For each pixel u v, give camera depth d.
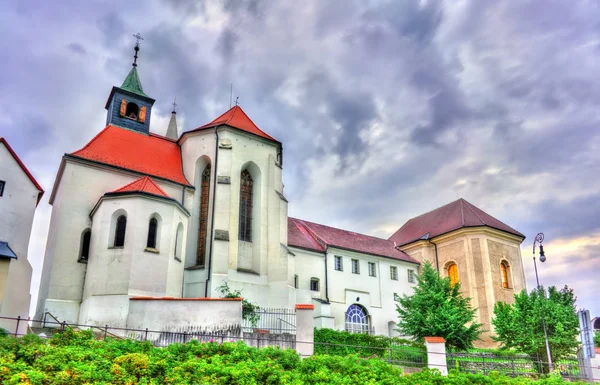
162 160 37.44
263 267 35.56
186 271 33.62
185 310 24.97
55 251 29.72
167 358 16.84
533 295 33.22
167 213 30.27
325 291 43.84
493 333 46.94
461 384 19.41
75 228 30.81
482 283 49.28
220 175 35.34
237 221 35.28
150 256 28.73
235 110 42.25
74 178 31.77
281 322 31.64
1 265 23.11
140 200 29.33
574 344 30.11
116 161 34.16
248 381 15.22
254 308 30.61
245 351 18.53
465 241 51.41
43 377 13.28
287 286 35.12
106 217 29.36
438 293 32.94
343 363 18.75
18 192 27.12
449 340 31.27
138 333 24.67
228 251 33.22
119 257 28.20
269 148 38.97
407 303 34.19
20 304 25.30
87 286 28.91
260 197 37.22
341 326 43.97
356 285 46.66
